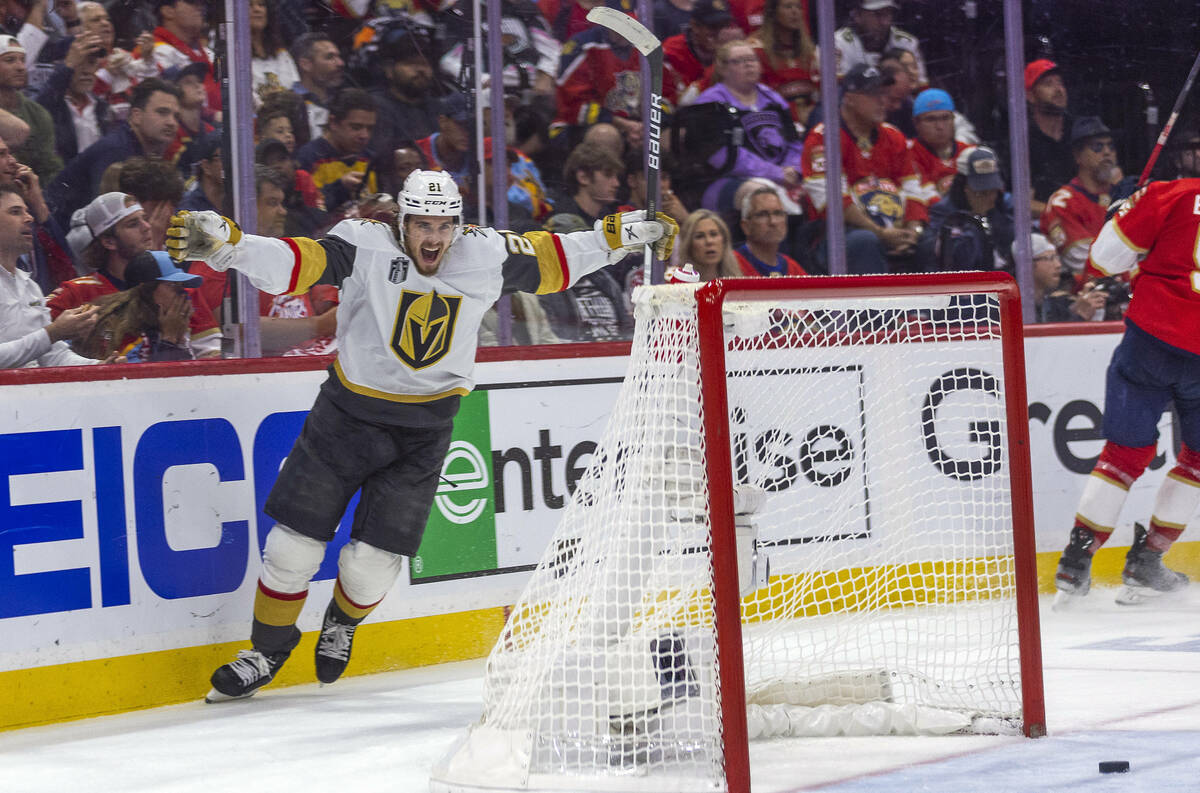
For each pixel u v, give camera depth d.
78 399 14.41
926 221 23.70
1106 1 24.75
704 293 9.89
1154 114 25.47
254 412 15.97
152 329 17.17
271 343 18.39
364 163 19.50
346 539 16.80
